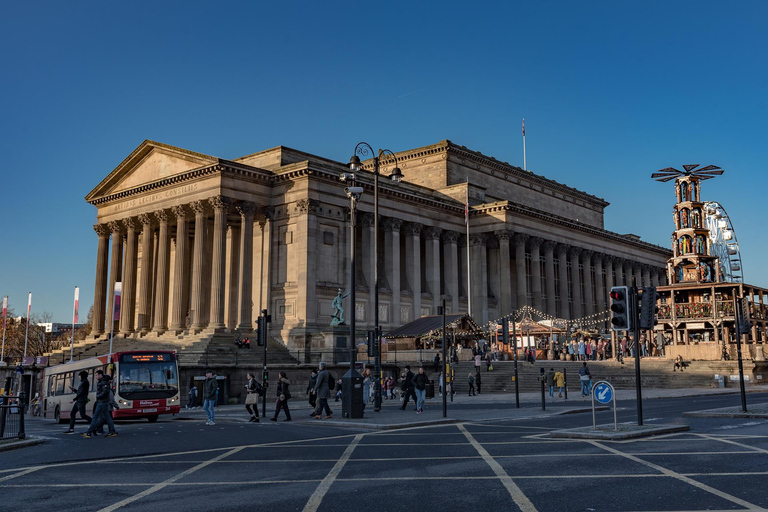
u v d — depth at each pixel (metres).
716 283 63.41
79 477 16.81
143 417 43.28
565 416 33.16
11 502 13.74
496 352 75.12
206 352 65.00
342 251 77.81
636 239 125.94
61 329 194.50
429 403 46.56
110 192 87.38
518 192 109.38
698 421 27.86
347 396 32.12
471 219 94.94
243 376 56.62
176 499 13.66
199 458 19.88
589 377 49.53
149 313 81.44
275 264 76.62
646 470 15.80
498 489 13.92
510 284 92.25
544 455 18.66
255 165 81.31
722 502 12.34
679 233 68.75
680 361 60.53
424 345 71.44
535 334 82.75
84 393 31.22
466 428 27.73
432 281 88.44
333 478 15.69
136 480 16.14
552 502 12.60
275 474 16.55
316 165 74.50
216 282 71.00
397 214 84.94
